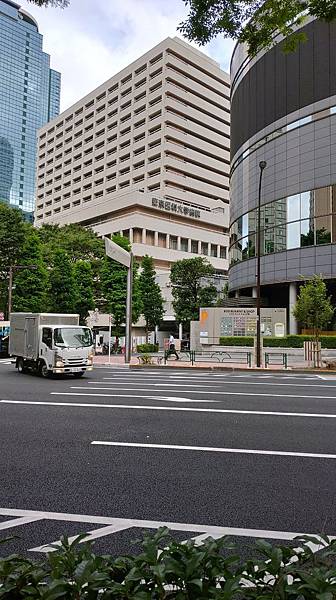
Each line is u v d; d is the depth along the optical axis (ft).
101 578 6.64
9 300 109.50
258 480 16.56
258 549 7.82
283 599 6.46
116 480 16.56
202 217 245.04
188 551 7.48
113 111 272.31
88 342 55.52
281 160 103.55
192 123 252.01
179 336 170.60
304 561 7.74
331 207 94.07
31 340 58.29
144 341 172.35
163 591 6.61
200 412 30.19
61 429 24.89
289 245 100.94
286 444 21.74
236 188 122.62
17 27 414.82
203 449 20.79
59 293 122.72
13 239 115.44
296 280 98.58
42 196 326.65
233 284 123.03
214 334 92.17
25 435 23.49
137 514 13.48
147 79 252.62
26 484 16.16
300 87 100.37
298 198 99.76
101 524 12.77
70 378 54.65
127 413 29.73
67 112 307.37
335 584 6.47
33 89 428.15
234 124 127.24
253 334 90.12
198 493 15.23
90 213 242.58
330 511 13.70
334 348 85.15
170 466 18.25
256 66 111.86
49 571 7.28
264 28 15.01
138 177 253.24
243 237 116.16
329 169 94.79
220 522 12.87
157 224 223.71
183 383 48.62
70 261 139.44
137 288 143.02
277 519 13.08
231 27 14.60
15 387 44.39
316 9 14.10
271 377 58.59
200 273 162.61
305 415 29.37
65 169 305.53
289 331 101.24
